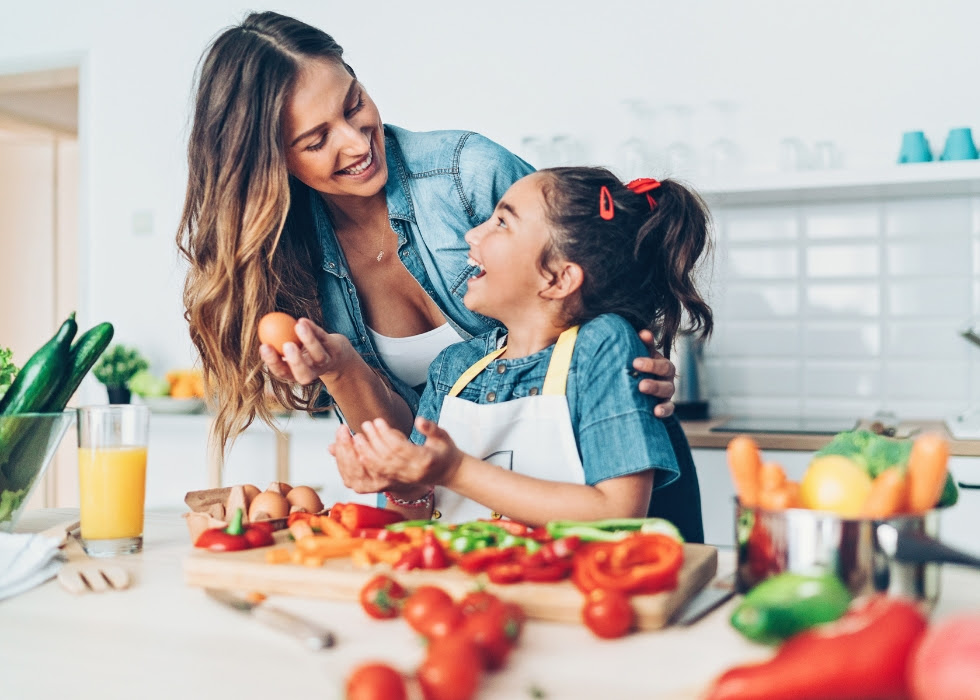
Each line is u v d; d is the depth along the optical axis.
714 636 0.73
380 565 0.86
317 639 0.71
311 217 1.51
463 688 0.59
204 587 0.89
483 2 2.85
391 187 1.50
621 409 1.07
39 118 4.48
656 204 1.22
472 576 0.81
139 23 3.20
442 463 0.96
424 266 1.54
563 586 0.79
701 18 2.62
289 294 1.47
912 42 2.45
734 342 2.70
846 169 2.33
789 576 0.67
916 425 2.35
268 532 0.96
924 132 2.44
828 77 2.52
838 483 0.74
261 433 2.78
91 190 3.25
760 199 2.61
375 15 2.97
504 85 2.83
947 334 2.53
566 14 2.76
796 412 2.66
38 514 1.33
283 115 1.28
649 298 1.22
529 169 1.55
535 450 1.09
